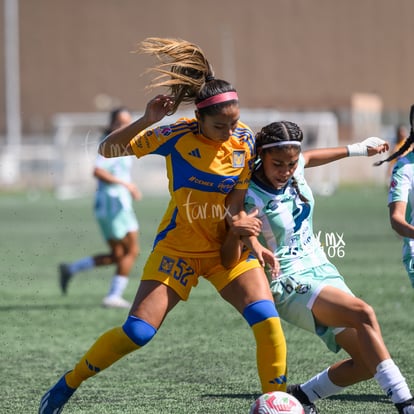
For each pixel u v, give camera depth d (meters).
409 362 17.02
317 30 150.00
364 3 149.62
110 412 13.79
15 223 56.34
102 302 26.23
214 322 22.27
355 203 70.50
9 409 14.07
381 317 22.31
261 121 98.19
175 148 12.16
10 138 117.31
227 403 14.25
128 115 24.94
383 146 13.92
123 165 25.17
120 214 25.28
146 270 12.45
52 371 17.16
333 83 150.00
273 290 12.68
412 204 14.17
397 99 150.12
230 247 12.10
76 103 149.50
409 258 14.55
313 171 84.50
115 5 149.12
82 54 149.38
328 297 12.20
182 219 12.38
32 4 149.62
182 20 148.50
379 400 14.32
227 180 12.14
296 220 12.72
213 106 11.67
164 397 14.76
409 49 150.12
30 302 26.36
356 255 36.34
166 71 12.13
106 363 12.23
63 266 26.75
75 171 90.12
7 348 19.50
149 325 12.07
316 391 13.08
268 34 149.38
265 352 11.98
